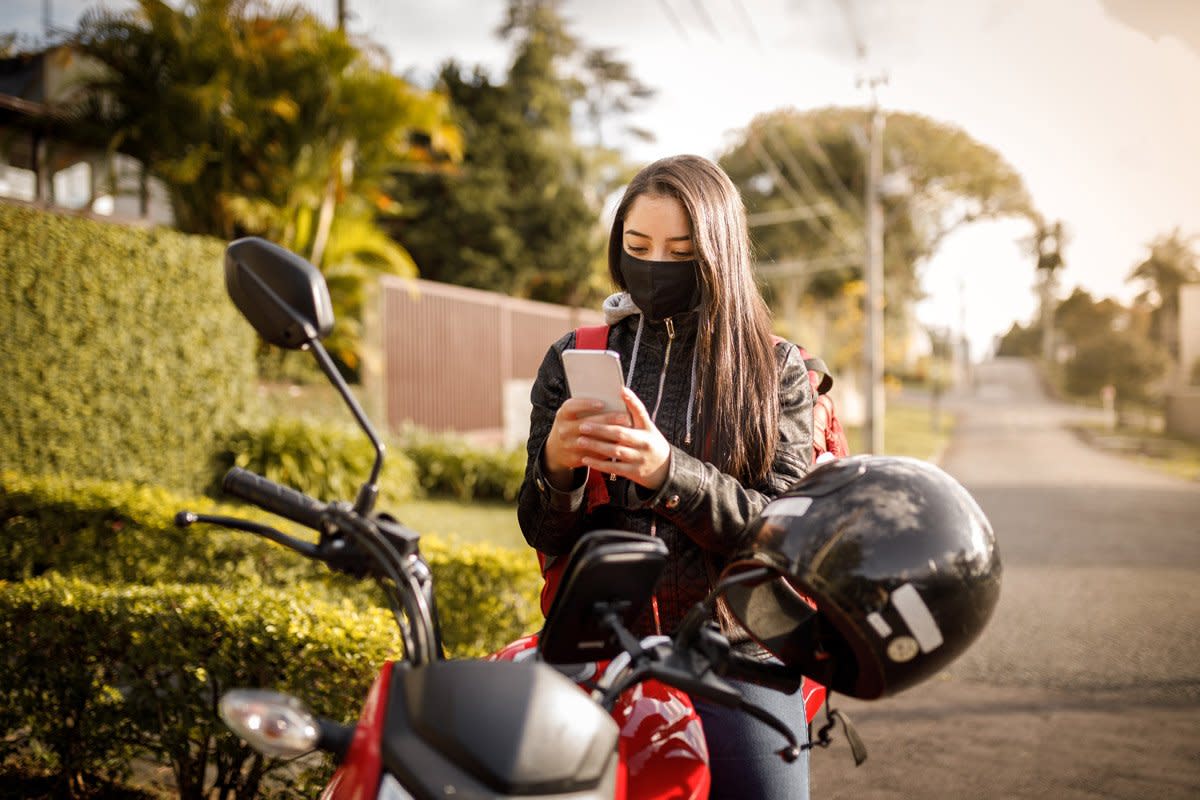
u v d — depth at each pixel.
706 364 1.71
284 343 1.37
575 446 1.45
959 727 4.83
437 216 25.53
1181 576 9.02
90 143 11.05
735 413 1.69
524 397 18.05
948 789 4.01
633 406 1.41
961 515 1.32
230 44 11.24
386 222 24.95
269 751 1.08
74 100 11.20
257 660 2.83
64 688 3.03
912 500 1.32
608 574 1.24
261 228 11.79
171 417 8.57
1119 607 7.68
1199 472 21.72
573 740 1.01
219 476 9.12
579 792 0.98
